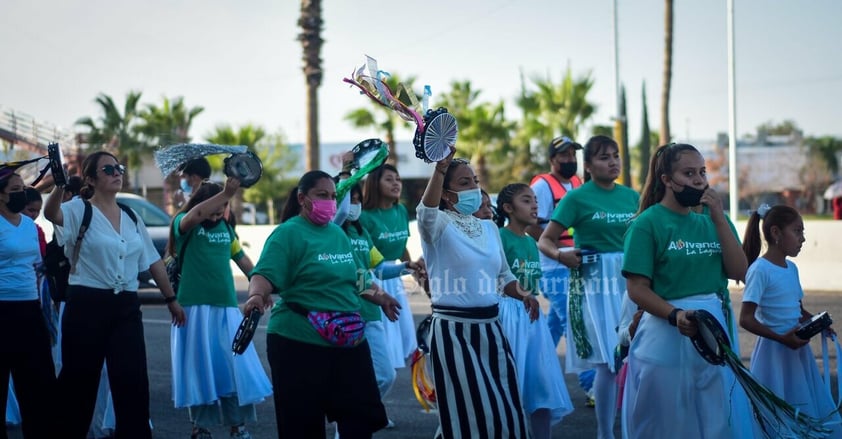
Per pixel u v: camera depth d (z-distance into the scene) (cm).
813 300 1355
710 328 452
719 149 5969
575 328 692
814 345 966
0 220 609
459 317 534
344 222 654
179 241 688
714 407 480
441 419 533
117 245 597
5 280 604
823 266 1747
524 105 3872
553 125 3800
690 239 486
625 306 540
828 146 6206
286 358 528
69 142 3159
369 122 3731
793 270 582
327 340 521
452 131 505
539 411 621
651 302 478
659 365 484
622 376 538
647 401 489
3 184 609
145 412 591
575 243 713
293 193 593
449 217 539
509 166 3900
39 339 618
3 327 605
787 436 478
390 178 748
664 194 502
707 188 483
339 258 538
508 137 3906
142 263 625
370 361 549
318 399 528
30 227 626
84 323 588
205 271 689
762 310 579
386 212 753
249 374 684
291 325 527
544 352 628
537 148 3866
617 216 692
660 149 508
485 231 554
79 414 599
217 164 3728
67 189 721
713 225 491
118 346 590
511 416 527
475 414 523
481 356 533
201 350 681
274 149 4362
